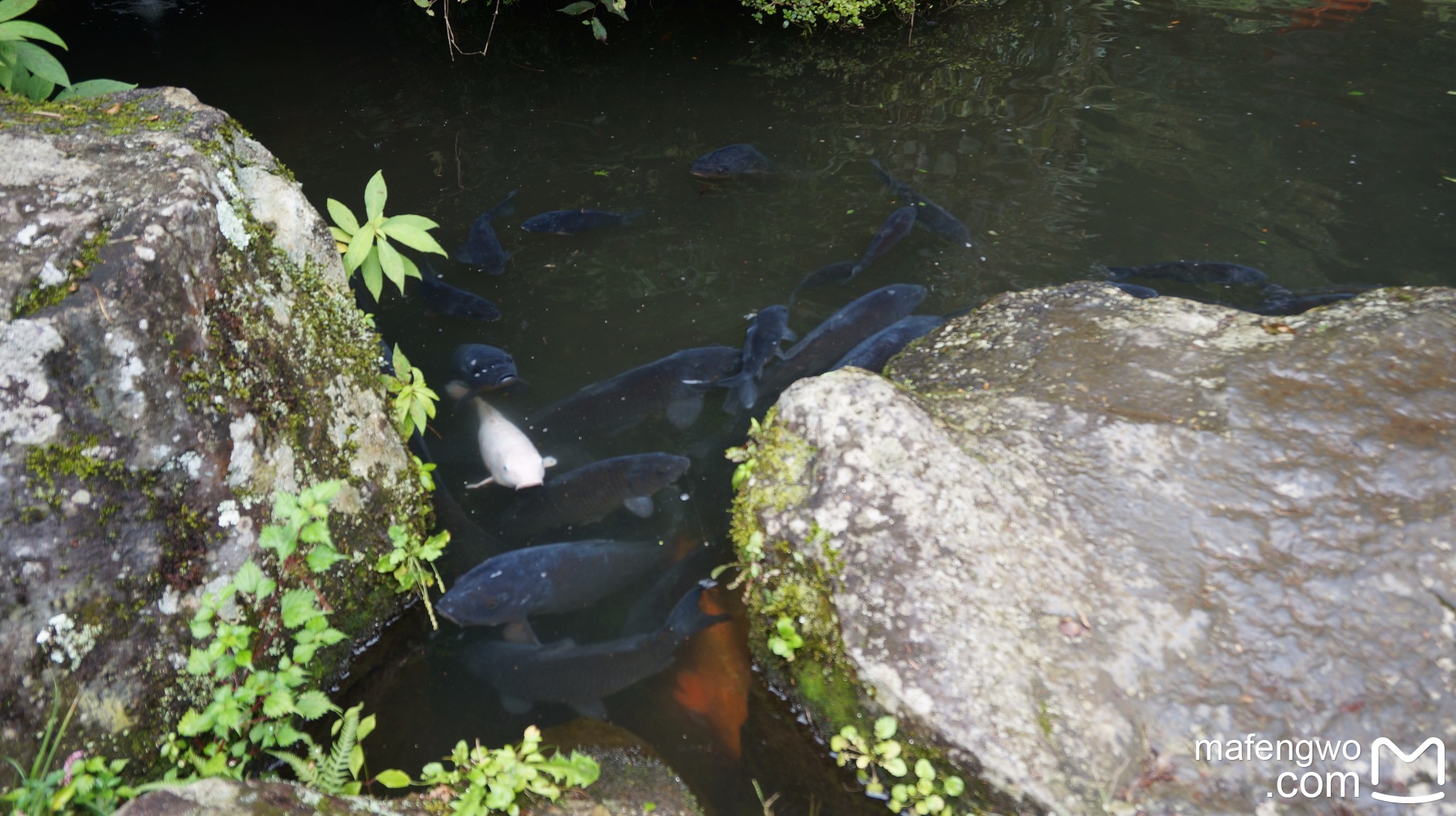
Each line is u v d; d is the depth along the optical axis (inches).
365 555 124.7
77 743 93.4
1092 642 104.4
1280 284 194.5
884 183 242.4
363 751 110.6
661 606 129.6
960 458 119.6
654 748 112.1
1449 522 110.3
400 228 133.2
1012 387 137.5
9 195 98.9
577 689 119.3
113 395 96.3
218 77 304.3
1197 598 107.1
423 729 115.6
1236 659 102.5
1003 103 285.0
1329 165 241.8
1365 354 131.1
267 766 108.0
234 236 109.4
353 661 122.8
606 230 223.3
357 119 277.4
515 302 199.0
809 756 113.6
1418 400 123.8
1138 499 116.6
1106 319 149.0
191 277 102.1
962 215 226.7
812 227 225.0
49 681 92.0
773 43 335.0
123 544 97.8
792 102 291.4
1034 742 98.7
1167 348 139.0
